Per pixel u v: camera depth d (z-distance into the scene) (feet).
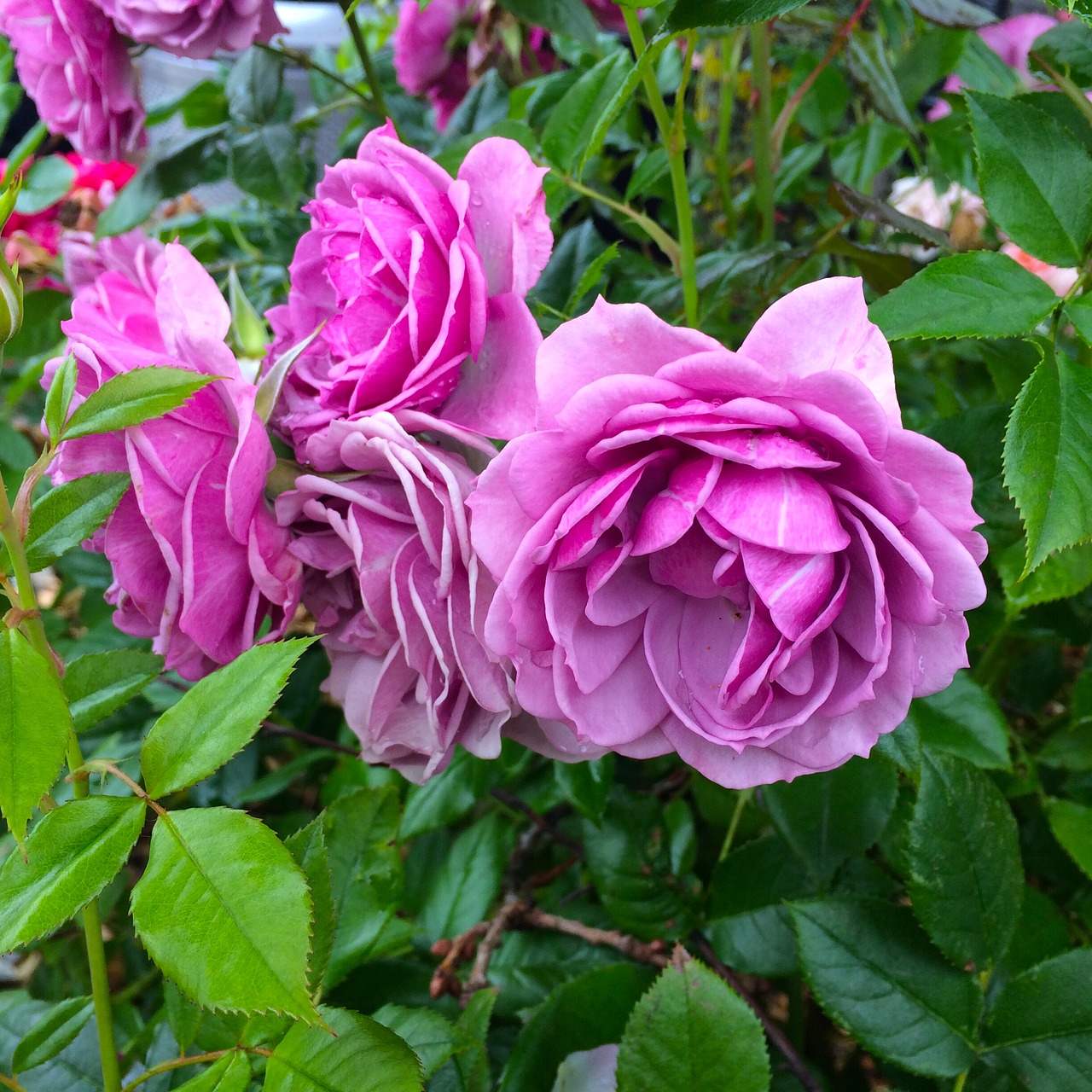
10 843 1.15
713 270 1.19
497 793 1.30
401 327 0.82
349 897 1.03
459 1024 0.98
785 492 0.69
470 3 1.67
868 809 1.08
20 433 1.93
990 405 1.05
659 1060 0.84
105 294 1.08
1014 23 1.53
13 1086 0.83
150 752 0.69
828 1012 0.91
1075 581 1.03
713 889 1.16
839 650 0.77
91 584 1.63
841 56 1.34
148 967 1.53
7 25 1.45
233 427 0.82
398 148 0.85
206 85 1.74
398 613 0.81
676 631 0.81
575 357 0.71
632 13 0.98
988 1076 0.90
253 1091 0.83
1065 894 1.33
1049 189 0.87
